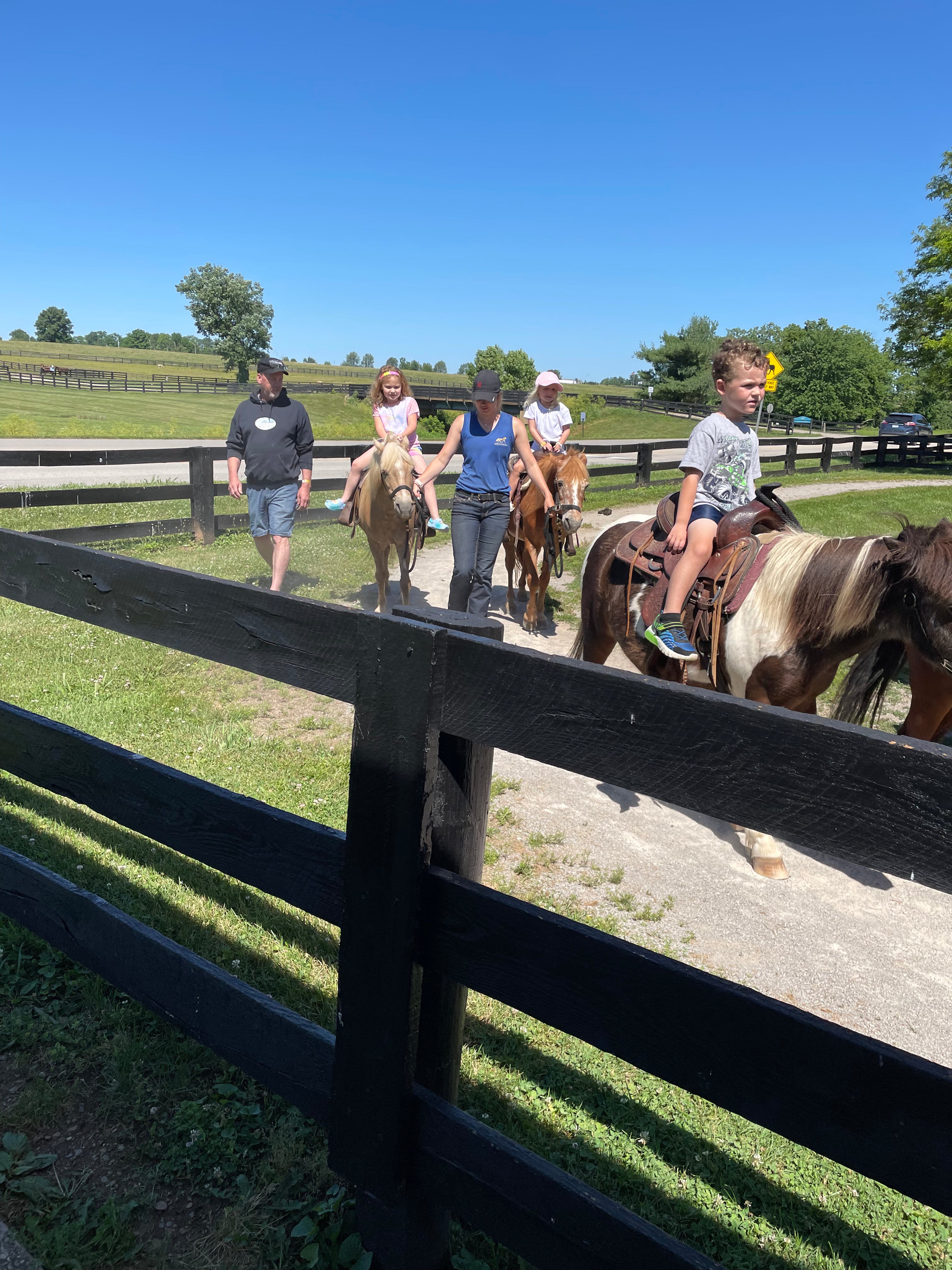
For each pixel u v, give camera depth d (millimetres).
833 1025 1129
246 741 4570
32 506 8508
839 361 68250
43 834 3410
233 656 1814
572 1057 2510
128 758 1992
